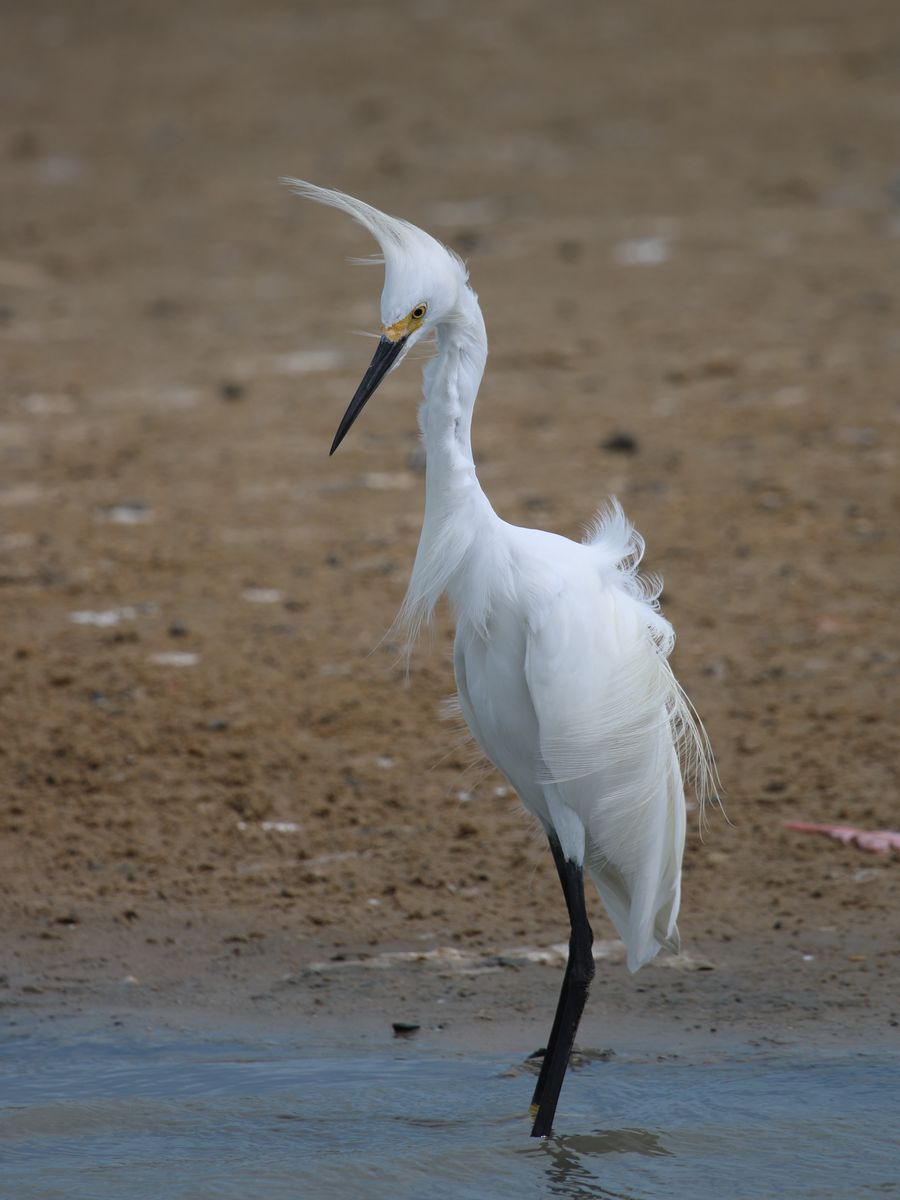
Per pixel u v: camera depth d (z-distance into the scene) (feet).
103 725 35.96
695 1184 20.74
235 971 27.40
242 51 158.71
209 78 146.30
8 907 29.58
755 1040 24.53
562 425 59.47
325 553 47.19
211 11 182.60
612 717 22.35
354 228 98.12
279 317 78.13
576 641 22.35
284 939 28.43
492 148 115.34
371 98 134.00
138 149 120.88
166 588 44.37
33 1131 22.44
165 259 91.40
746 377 64.75
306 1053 24.66
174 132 125.59
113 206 104.37
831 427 57.67
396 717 36.73
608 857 23.26
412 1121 22.54
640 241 90.27
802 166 106.01
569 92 133.28
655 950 23.24
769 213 95.45
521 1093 23.26
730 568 45.32
